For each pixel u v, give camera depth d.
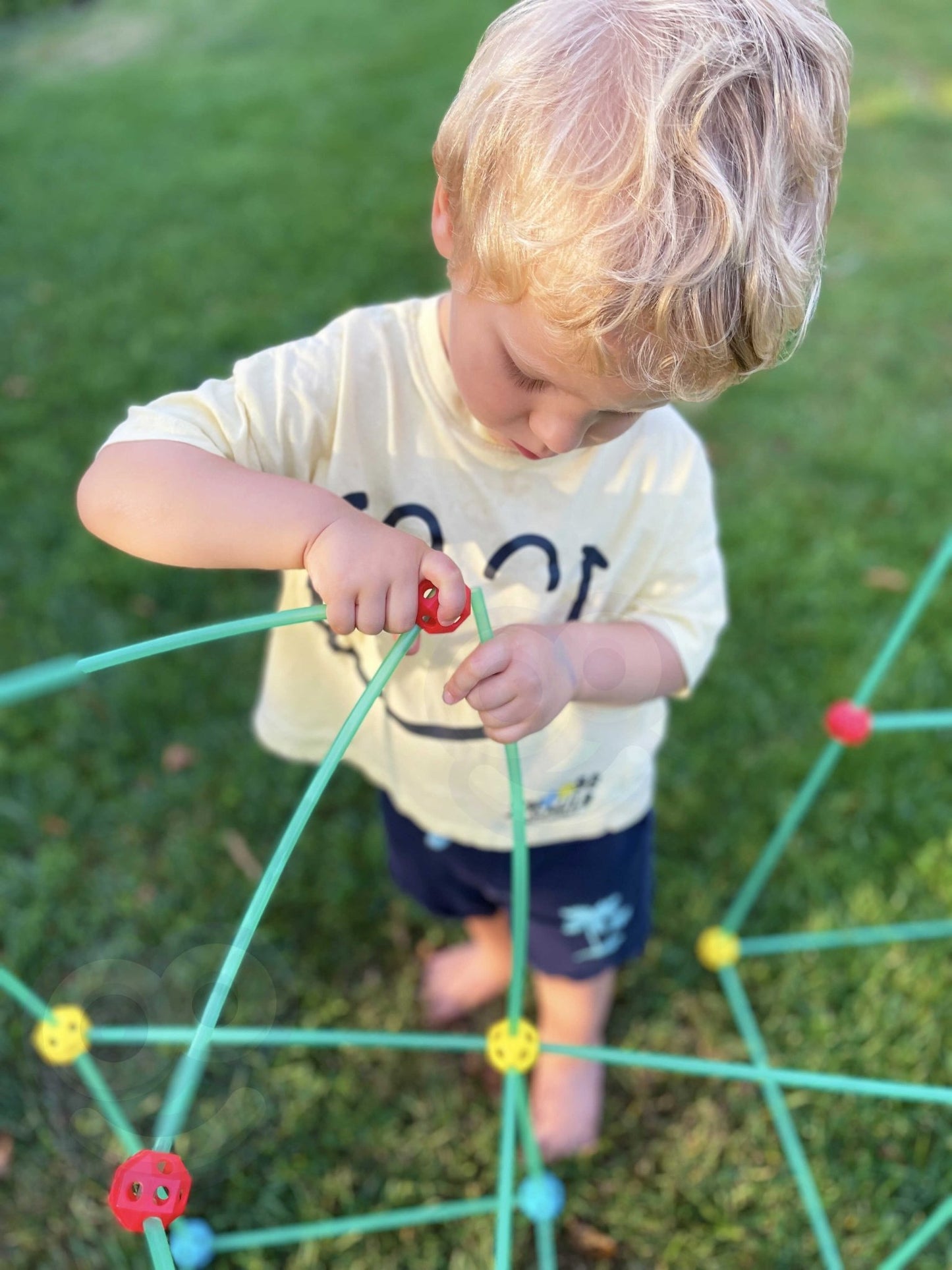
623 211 0.77
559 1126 1.62
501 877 1.39
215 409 1.00
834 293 3.81
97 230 4.08
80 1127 1.60
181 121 5.27
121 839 1.98
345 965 1.84
